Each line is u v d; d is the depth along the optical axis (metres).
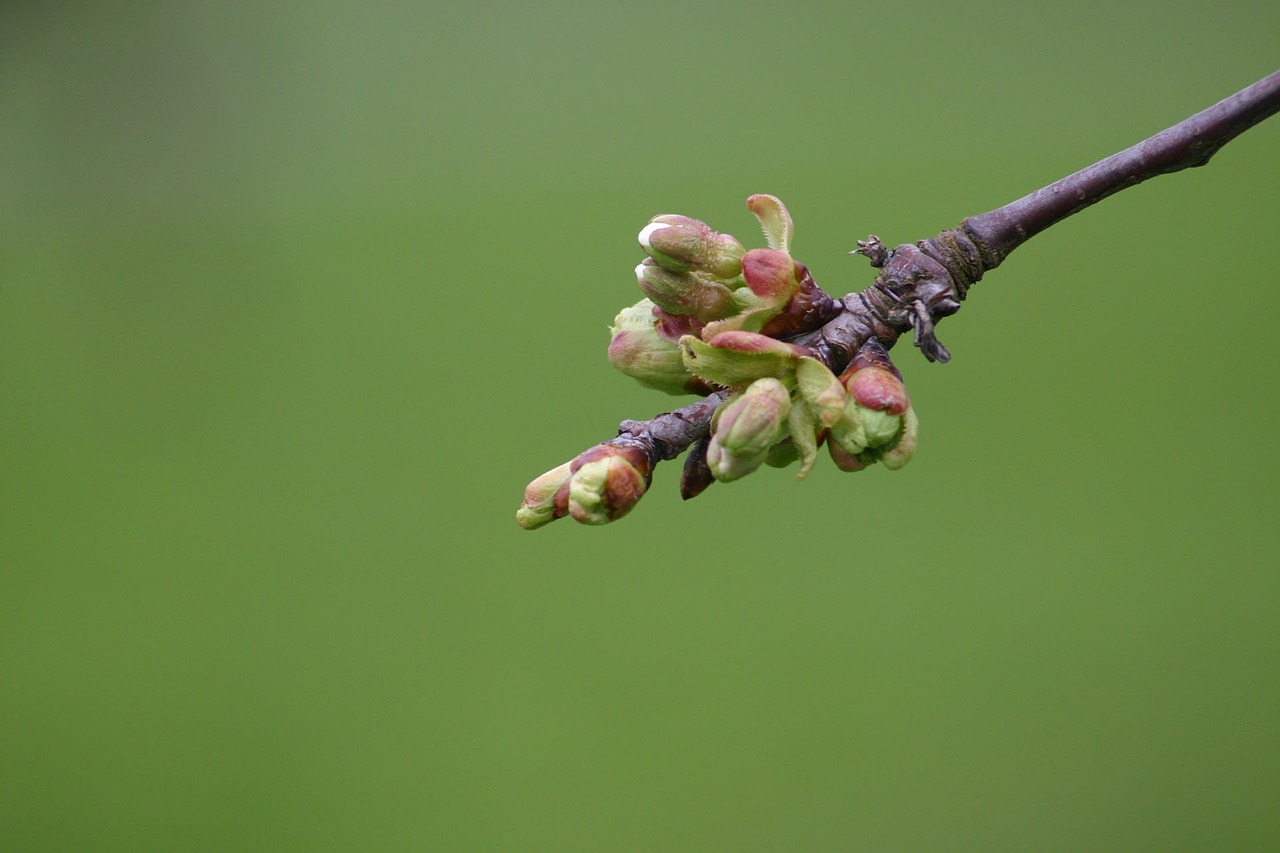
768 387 0.48
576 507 0.48
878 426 0.48
